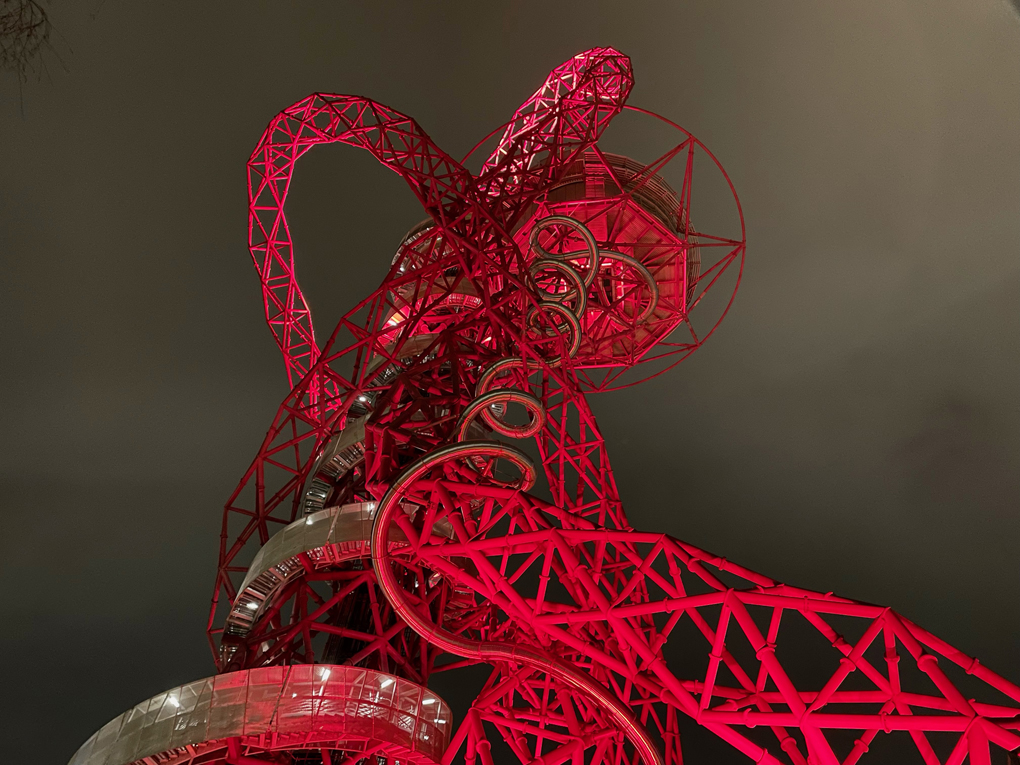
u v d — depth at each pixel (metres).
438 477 28.58
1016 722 17.91
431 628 27.12
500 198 40.41
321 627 30.50
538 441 34.66
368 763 30.52
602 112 46.06
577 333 38.75
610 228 47.38
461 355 38.34
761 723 20.03
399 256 38.25
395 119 40.06
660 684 24.23
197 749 24.86
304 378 37.16
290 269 46.31
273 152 44.19
